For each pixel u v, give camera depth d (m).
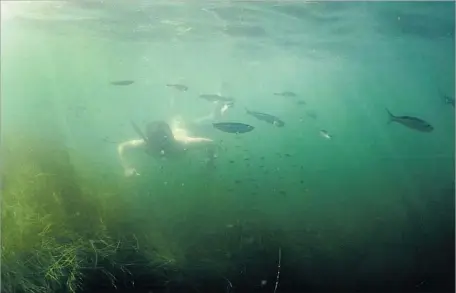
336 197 14.34
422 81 21.16
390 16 12.84
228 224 11.30
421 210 12.74
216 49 16.45
